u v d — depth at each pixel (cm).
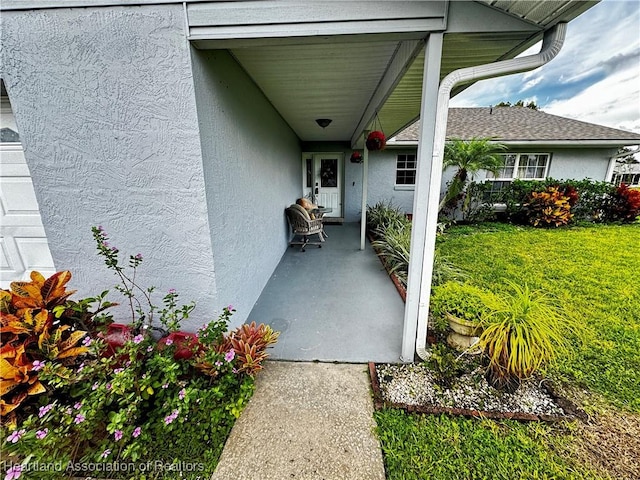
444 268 371
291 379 204
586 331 260
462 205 817
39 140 194
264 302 325
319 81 314
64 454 135
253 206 313
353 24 170
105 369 159
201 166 193
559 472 140
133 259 200
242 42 178
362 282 385
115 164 196
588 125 910
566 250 535
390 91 279
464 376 205
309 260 484
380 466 145
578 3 146
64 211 207
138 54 178
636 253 511
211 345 188
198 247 209
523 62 176
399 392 192
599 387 197
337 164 823
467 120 1016
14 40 178
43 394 158
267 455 150
